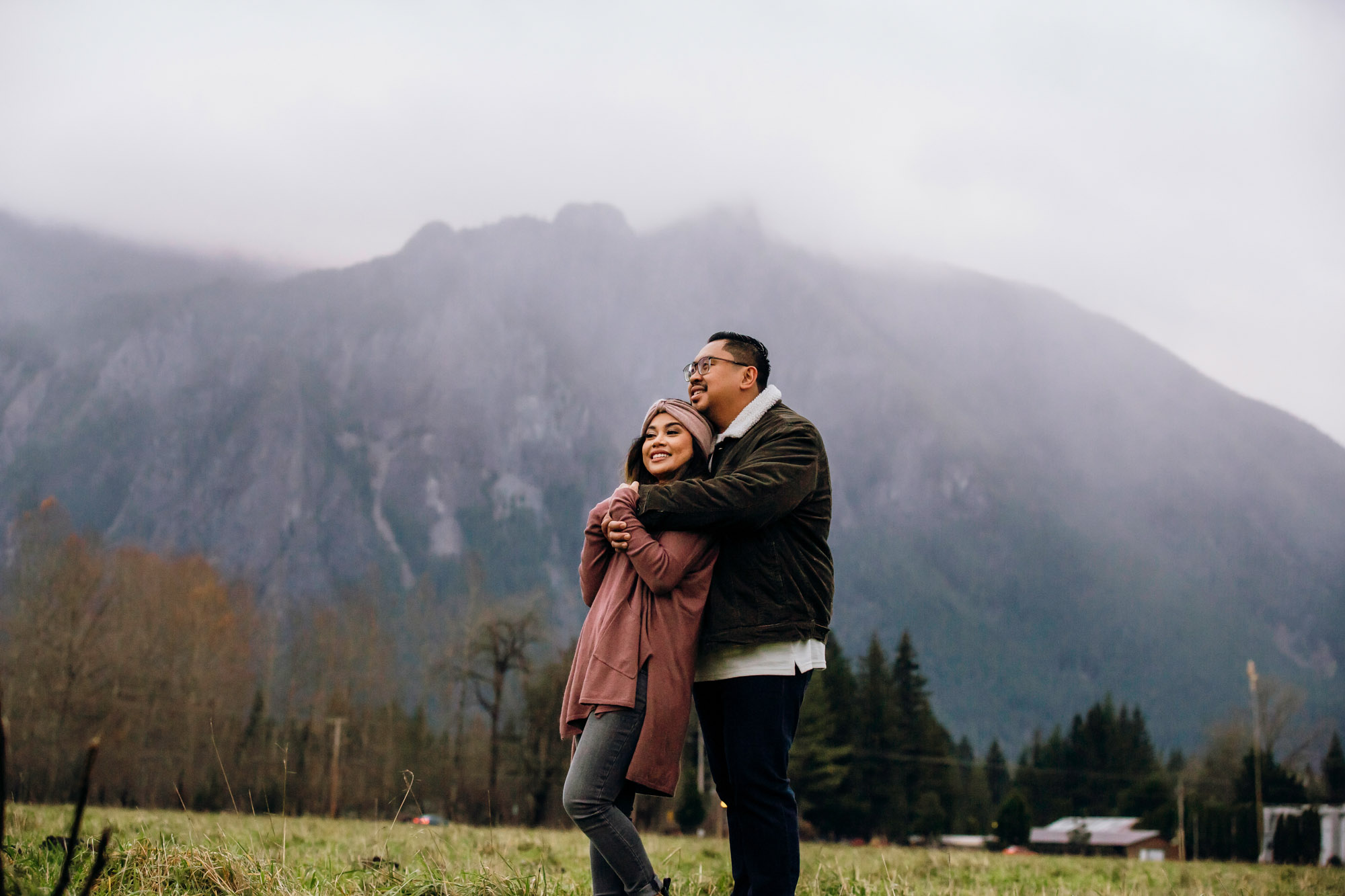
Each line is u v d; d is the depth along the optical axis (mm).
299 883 4250
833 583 3826
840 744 53250
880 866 7734
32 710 32719
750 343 4070
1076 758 74875
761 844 3584
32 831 5559
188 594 47906
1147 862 13000
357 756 40812
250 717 42812
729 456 3893
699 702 3932
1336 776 56250
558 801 38438
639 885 3473
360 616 60188
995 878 8008
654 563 3516
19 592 37562
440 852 5691
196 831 6551
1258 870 11078
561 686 38875
